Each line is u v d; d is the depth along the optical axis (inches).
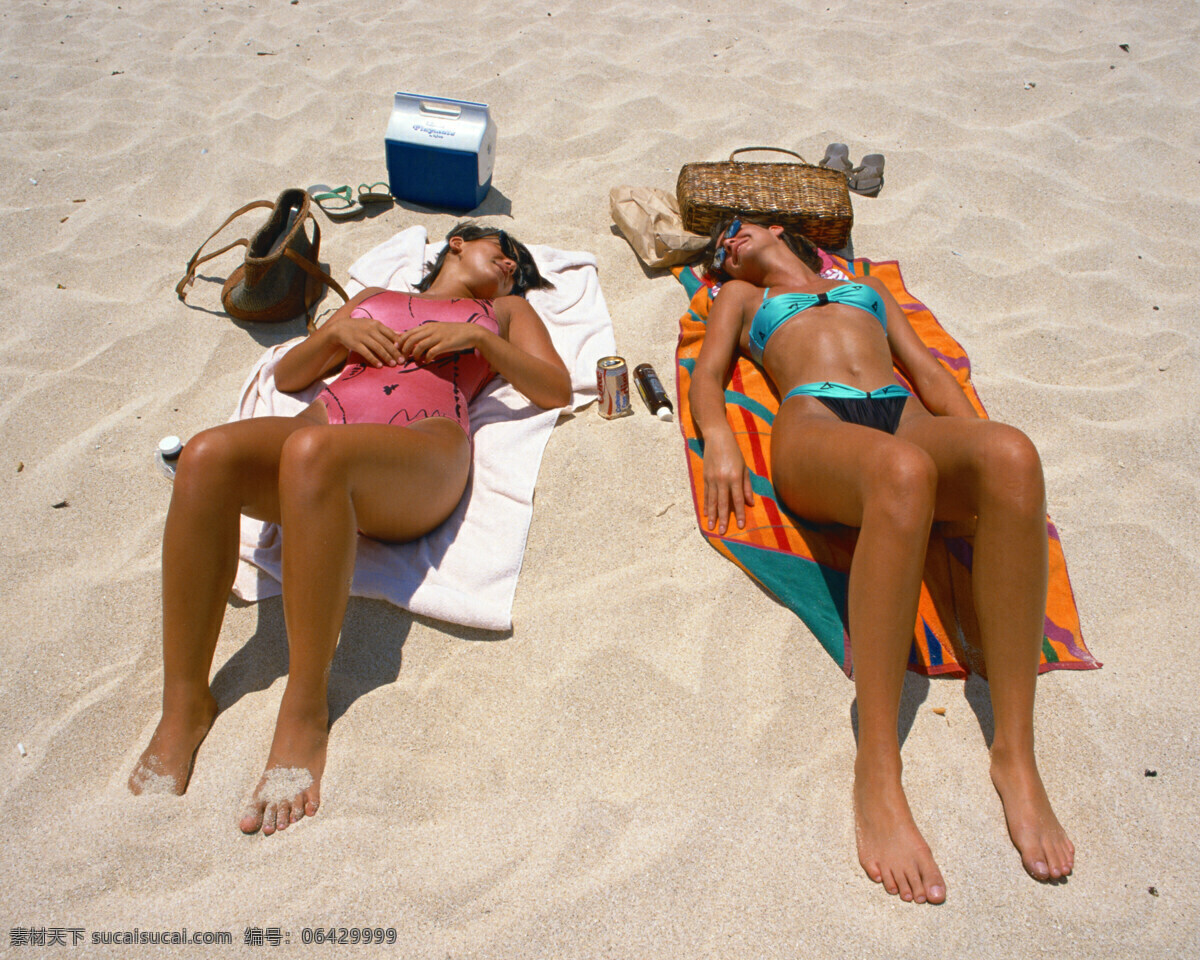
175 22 229.8
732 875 67.0
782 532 96.1
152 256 145.3
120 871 66.1
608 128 182.4
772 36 219.1
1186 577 91.1
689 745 76.5
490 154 157.6
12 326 128.3
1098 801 72.0
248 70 205.6
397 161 154.9
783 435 92.7
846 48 212.4
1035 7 231.0
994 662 73.4
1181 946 62.5
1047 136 176.2
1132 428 110.8
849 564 93.4
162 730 73.9
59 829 69.2
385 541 93.9
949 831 69.7
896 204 158.7
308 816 70.4
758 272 117.1
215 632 77.4
